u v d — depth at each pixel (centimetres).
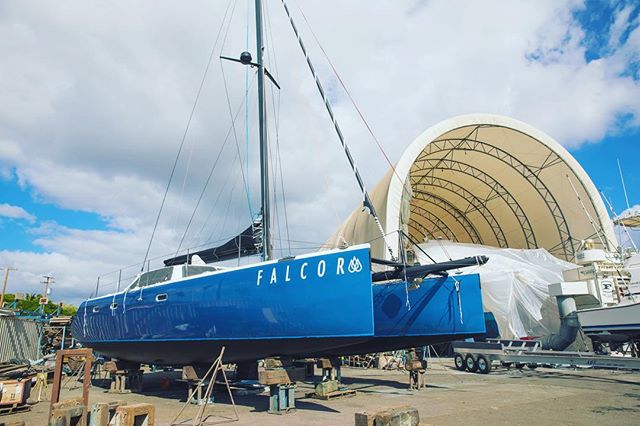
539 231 2344
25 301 3152
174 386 1003
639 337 1182
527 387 866
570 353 1056
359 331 565
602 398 711
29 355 1603
